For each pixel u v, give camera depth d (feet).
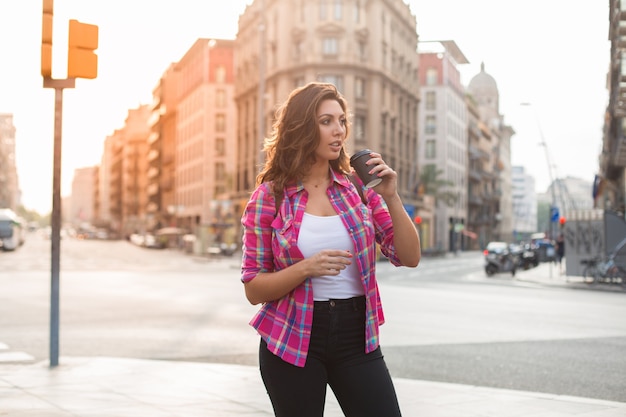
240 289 66.39
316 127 8.21
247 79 206.90
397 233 8.50
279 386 8.20
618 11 40.04
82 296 57.06
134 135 470.80
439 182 252.62
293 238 8.14
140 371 23.32
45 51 23.29
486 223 366.43
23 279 79.92
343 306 8.19
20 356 27.73
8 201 547.49
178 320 40.60
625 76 47.80
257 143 199.31
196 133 290.97
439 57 279.28
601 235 82.17
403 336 34.55
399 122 208.95
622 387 22.47
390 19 198.90
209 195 276.62
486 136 376.48
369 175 8.37
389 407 8.18
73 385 20.81
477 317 43.21
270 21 189.78
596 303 53.93
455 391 20.81
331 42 179.52
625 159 94.94
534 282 83.41
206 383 21.33
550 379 23.73
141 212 465.06
